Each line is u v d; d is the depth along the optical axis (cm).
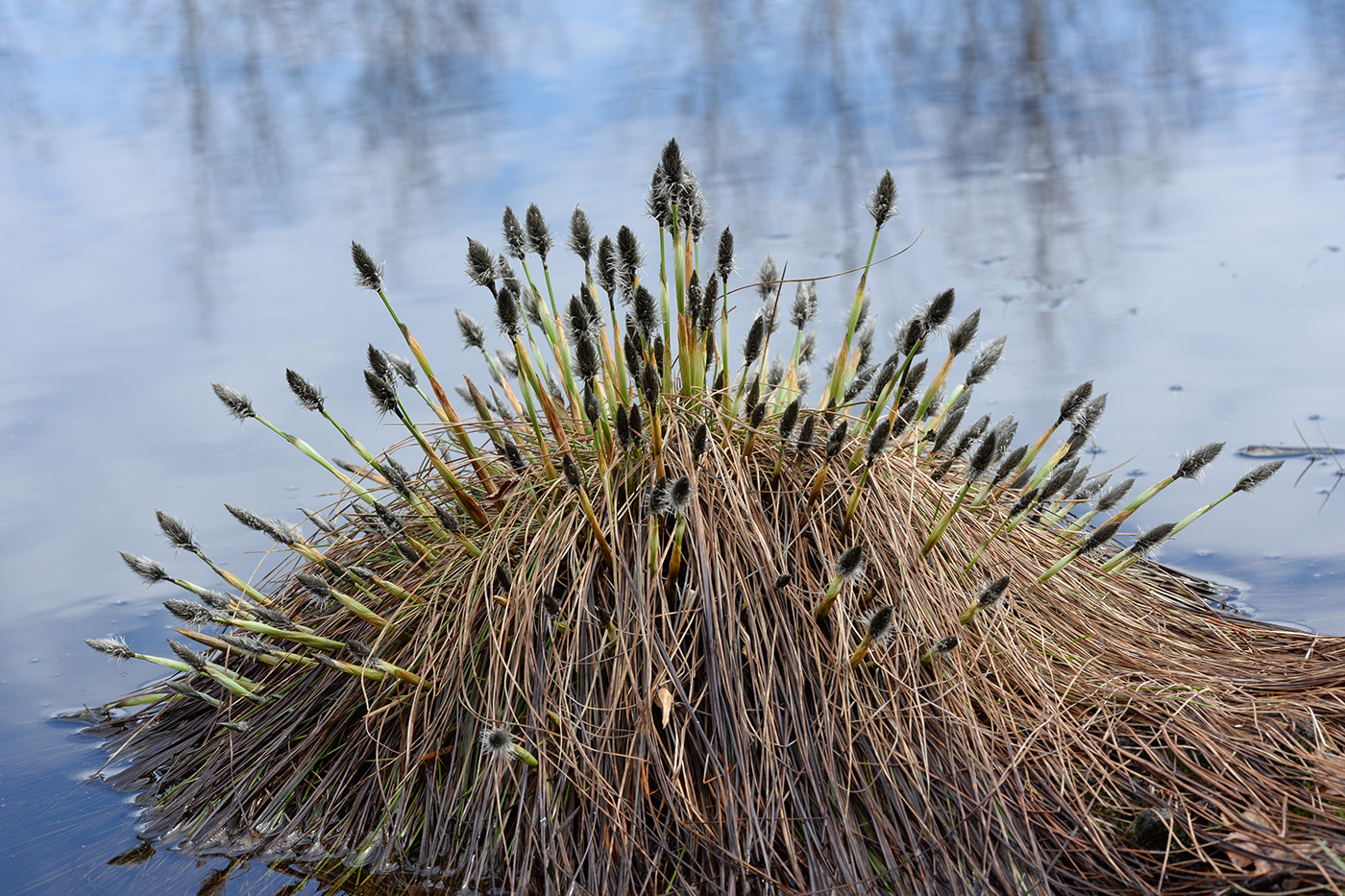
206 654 337
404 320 636
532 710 264
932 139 974
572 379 317
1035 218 773
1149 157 907
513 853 256
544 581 277
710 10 1469
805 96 1109
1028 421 512
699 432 265
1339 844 231
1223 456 470
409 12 1524
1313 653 314
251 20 1524
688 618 271
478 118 1080
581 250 301
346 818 280
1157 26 1335
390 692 291
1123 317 616
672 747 261
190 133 1096
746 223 789
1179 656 305
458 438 311
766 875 238
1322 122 966
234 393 290
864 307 359
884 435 268
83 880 271
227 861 275
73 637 399
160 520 306
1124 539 405
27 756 329
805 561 282
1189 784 251
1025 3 1395
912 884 237
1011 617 292
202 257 776
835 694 263
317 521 333
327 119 1107
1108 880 235
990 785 250
